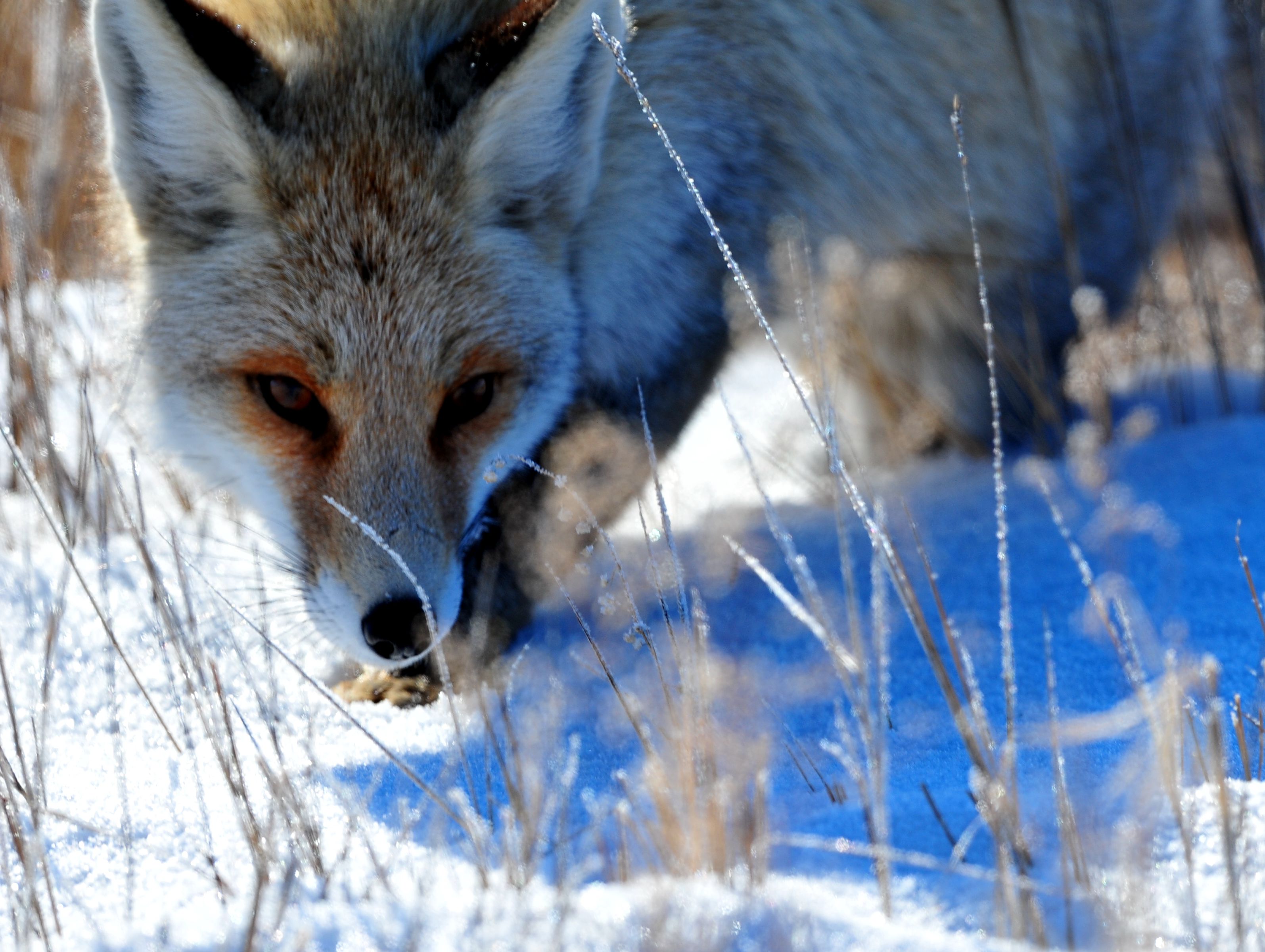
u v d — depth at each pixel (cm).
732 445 1177
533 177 764
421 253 730
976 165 1008
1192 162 1212
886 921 418
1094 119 1074
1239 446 991
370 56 755
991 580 809
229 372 733
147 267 759
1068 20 1030
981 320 1059
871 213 970
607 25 725
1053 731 471
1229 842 405
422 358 723
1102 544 764
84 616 747
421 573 695
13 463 790
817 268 950
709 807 460
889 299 1006
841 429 1010
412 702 732
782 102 897
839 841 459
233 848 520
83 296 1121
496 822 545
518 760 527
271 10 765
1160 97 1124
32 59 1353
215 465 782
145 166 729
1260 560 791
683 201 848
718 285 891
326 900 454
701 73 845
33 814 496
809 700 661
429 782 591
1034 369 1057
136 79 705
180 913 441
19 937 429
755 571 834
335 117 729
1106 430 1022
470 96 739
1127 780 459
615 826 524
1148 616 720
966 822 488
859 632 572
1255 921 395
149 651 712
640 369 874
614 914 412
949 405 1088
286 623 770
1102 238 1120
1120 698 636
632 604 617
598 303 838
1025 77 997
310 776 559
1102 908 400
